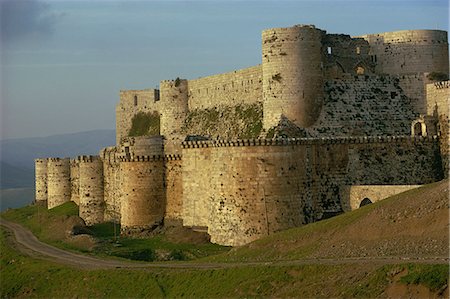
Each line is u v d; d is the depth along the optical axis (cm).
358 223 7544
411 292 5575
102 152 13825
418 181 9756
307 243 7681
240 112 13150
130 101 18412
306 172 9031
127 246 9781
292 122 10744
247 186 8819
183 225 10119
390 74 11769
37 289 8688
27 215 15688
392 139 9706
